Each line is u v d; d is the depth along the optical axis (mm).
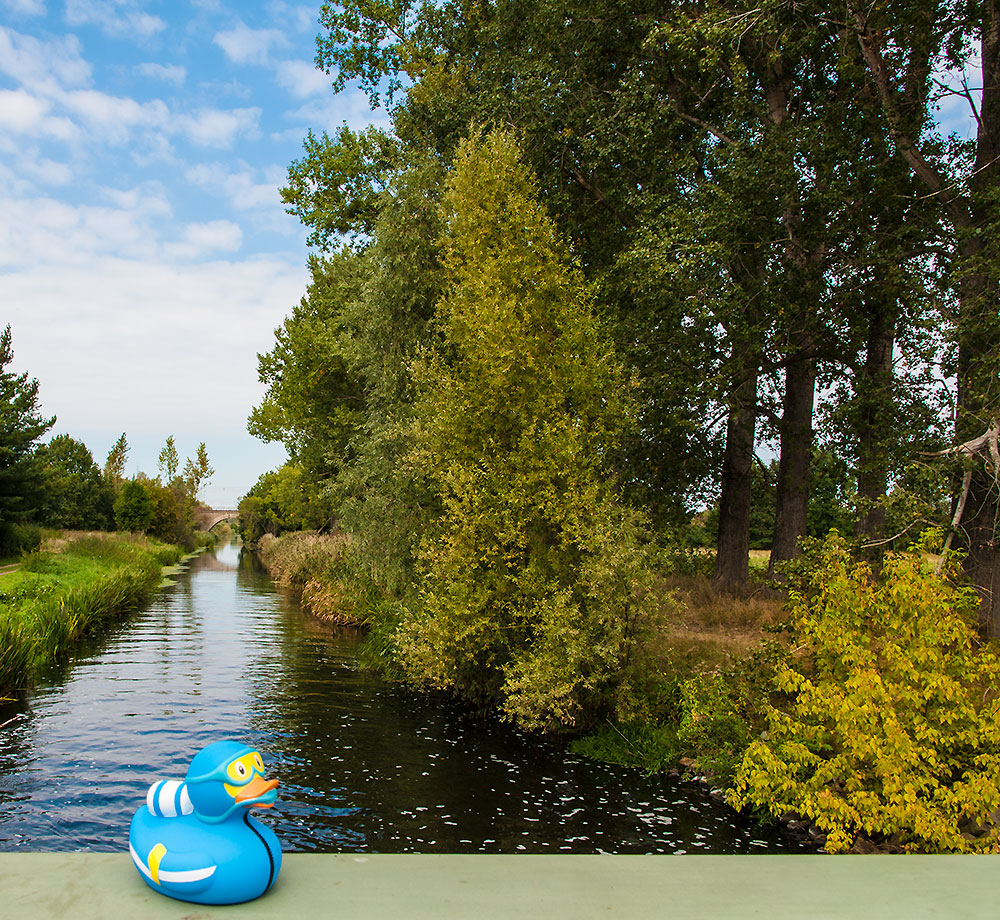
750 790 7875
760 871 2012
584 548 11445
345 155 24156
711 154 16156
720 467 17859
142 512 59812
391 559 16047
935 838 6824
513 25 18281
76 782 8805
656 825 8273
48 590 20141
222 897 1781
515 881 1862
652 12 16047
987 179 13242
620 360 13664
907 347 13805
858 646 7492
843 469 15406
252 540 87438
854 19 12961
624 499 14570
